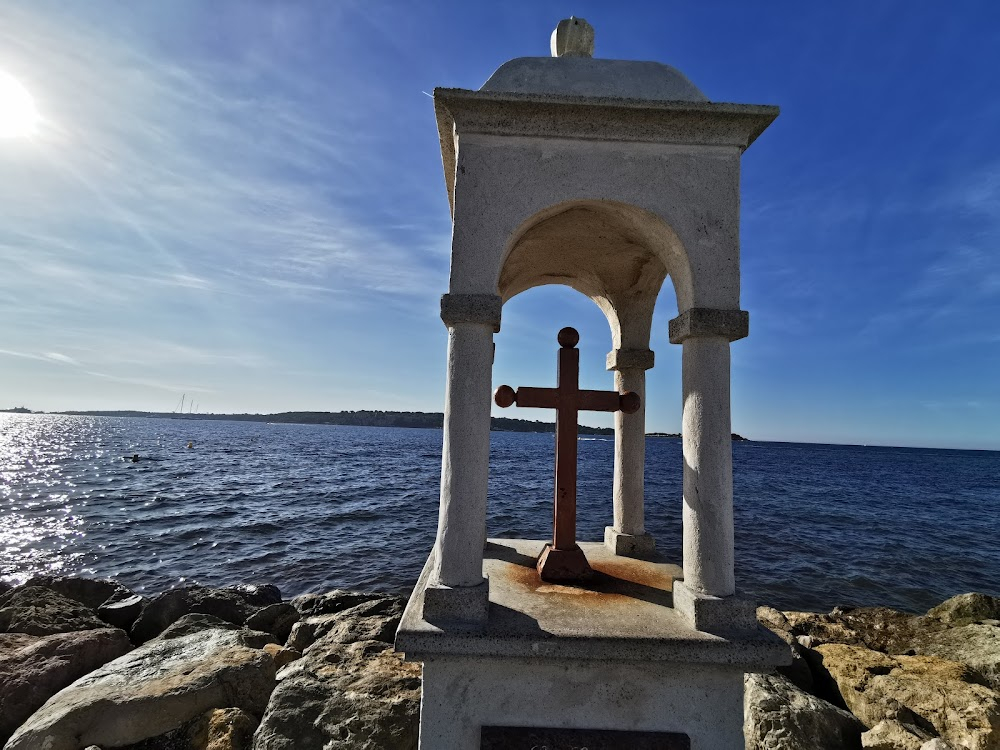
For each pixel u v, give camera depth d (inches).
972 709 203.6
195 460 1916.8
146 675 209.8
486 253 133.7
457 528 127.0
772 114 136.6
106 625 325.4
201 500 995.9
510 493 1090.7
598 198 137.6
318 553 623.2
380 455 2359.7
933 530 839.1
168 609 353.1
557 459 169.6
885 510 1056.2
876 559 630.5
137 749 178.4
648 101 133.6
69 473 1419.8
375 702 186.4
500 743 120.3
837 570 578.2
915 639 308.2
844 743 196.7
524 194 136.4
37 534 704.4
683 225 137.8
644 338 199.0
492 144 137.8
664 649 119.2
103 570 561.3
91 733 176.1
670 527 786.2
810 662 267.6
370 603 335.3
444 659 120.3
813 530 795.4
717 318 132.4
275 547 649.6
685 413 137.6
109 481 1267.2
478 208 135.3
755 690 212.4
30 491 1070.4
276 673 221.9
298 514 855.1
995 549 709.3
